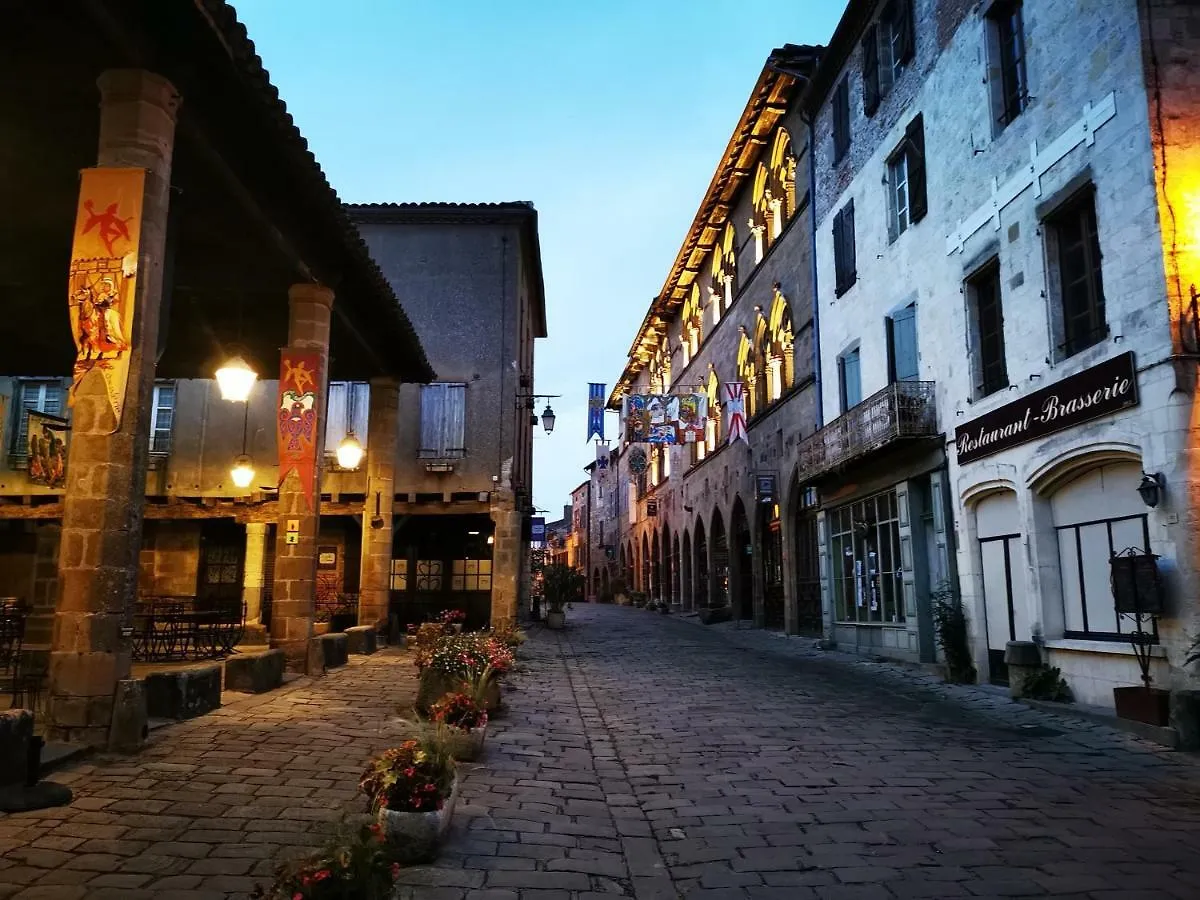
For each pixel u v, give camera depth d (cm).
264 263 1241
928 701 1208
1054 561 1197
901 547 1653
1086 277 1135
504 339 2272
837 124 2023
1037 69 1219
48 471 2025
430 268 2316
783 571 2453
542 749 842
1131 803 668
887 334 1727
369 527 1828
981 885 493
